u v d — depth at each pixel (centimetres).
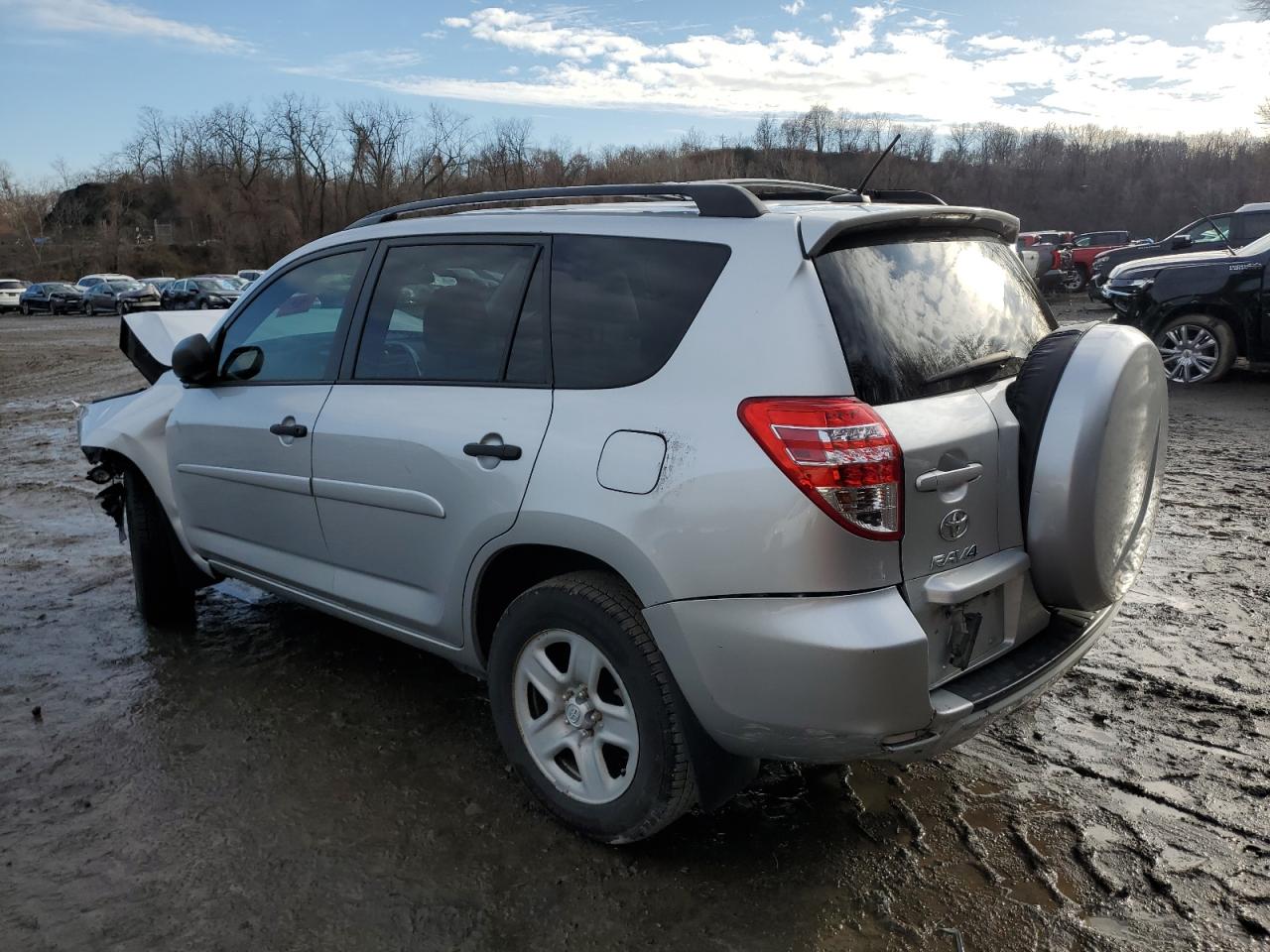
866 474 222
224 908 254
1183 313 1066
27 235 9275
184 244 8831
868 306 242
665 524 239
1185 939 236
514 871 267
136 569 440
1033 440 258
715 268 251
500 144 8038
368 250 343
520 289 291
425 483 298
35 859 276
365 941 241
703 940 239
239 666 404
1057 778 306
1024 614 268
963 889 256
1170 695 361
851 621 223
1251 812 286
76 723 357
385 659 408
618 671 257
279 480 356
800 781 309
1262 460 732
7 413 1198
